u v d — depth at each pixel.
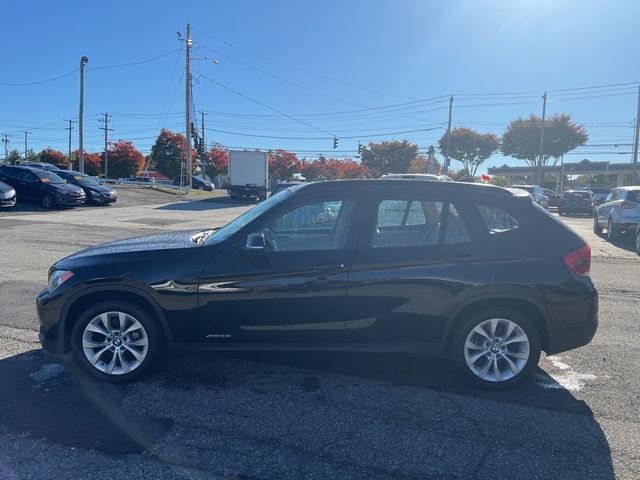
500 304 4.30
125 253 4.39
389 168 60.84
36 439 3.48
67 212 21.88
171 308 4.24
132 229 16.41
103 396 4.14
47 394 4.16
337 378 4.58
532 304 4.28
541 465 3.28
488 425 3.79
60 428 3.63
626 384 4.57
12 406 3.95
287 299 4.23
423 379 4.59
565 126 50.53
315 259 4.23
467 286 4.22
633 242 15.21
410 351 4.35
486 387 4.35
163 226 17.92
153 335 4.35
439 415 3.93
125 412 3.88
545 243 4.34
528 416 3.94
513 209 4.42
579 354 5.33
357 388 4.38
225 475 3.12
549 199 37.03
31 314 6.29
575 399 4.25
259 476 3.11
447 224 4.36
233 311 4.25
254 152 36.28
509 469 3.23
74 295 4.29
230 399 4.13
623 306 7.41
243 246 4.30
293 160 65.38
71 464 3.20
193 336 4.30
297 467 3.21
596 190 37.00
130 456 3.30
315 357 5.06
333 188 4.43
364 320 4.27
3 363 4.77
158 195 34.56
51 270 4.51
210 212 25.25
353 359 5.02
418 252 4.26
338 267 4.21
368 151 61.75
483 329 4.33
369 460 3.31
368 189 4.41
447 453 3.40
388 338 4.31
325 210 4.39
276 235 4.36
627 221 14.38
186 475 3.11
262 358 5.01
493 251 4.28
